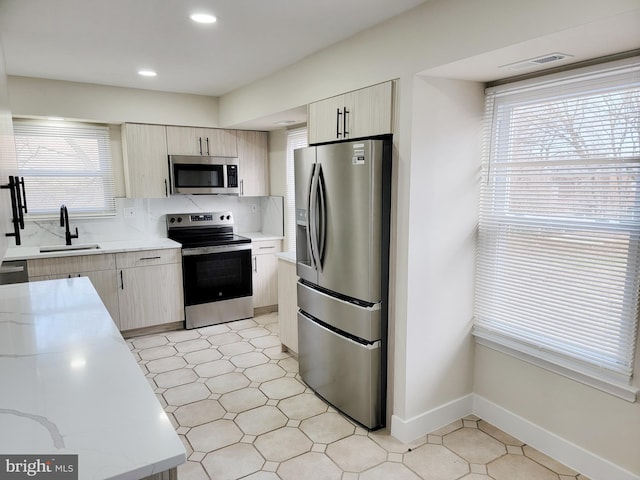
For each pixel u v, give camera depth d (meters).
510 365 2.58
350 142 2.61
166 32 2.59
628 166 1.99
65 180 4.23
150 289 4.17
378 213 2.46
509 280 2.55
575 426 2.28
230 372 3.45
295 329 3.57
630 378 2.03
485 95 2.55
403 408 2.52
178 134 4.43
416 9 2.20
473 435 2.61
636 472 2.05
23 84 3.68
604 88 2.03
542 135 2.31
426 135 2.35
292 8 2.22
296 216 3.12
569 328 2.28
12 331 1.82
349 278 2.63
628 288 2.03
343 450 2.45
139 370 1.44
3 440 1.03
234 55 3.07
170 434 1.06
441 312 2.59
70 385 1.32
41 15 2.31
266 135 5.00
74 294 2.44
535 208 2.39
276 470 2.28
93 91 3.97
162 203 4.75
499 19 1.83
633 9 1.42
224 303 4.59
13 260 3.51
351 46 2.66
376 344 2.58
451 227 2.54
